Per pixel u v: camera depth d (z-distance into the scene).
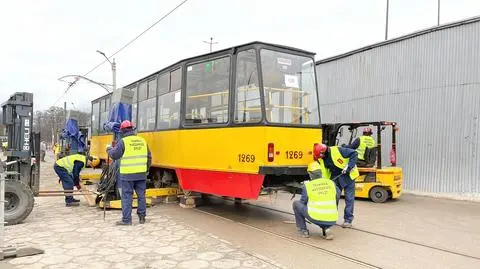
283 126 8.15
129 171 8.15
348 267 5.68
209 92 9.13
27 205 8.23
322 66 17.67
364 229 8.05
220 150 8.70
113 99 11.66
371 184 11.78
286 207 10.40
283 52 8.53
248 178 8.17
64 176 10.56
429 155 13.17
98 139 18.02
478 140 11.89
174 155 10.12
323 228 7.19
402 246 6.78
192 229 7.80
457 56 12.52
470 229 8.09
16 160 9.27
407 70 13.99
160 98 11.12
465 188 12.18
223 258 5.97
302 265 5.74
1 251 5.84
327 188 7.16
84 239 6.99
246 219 8.88
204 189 9.29
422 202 11.73
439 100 12.95
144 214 8.38
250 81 8.25
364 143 12.11
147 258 5.95
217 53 8.99
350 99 16.22
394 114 14.38
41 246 6.50
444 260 6.04
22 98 9.57
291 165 8.23
